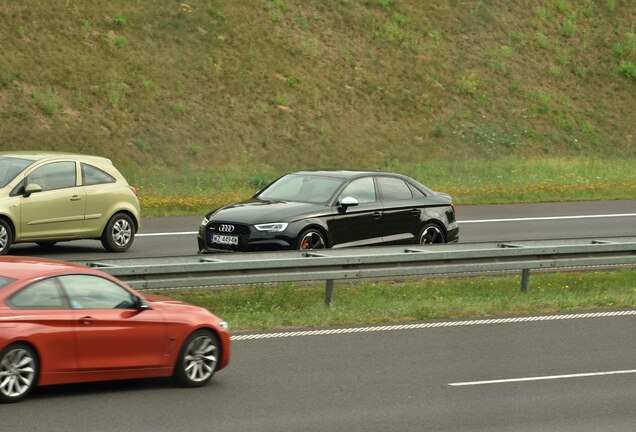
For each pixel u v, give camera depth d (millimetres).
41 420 11844
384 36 56500
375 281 23422
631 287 24078
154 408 12695
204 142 46312
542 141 54969
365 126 51156
